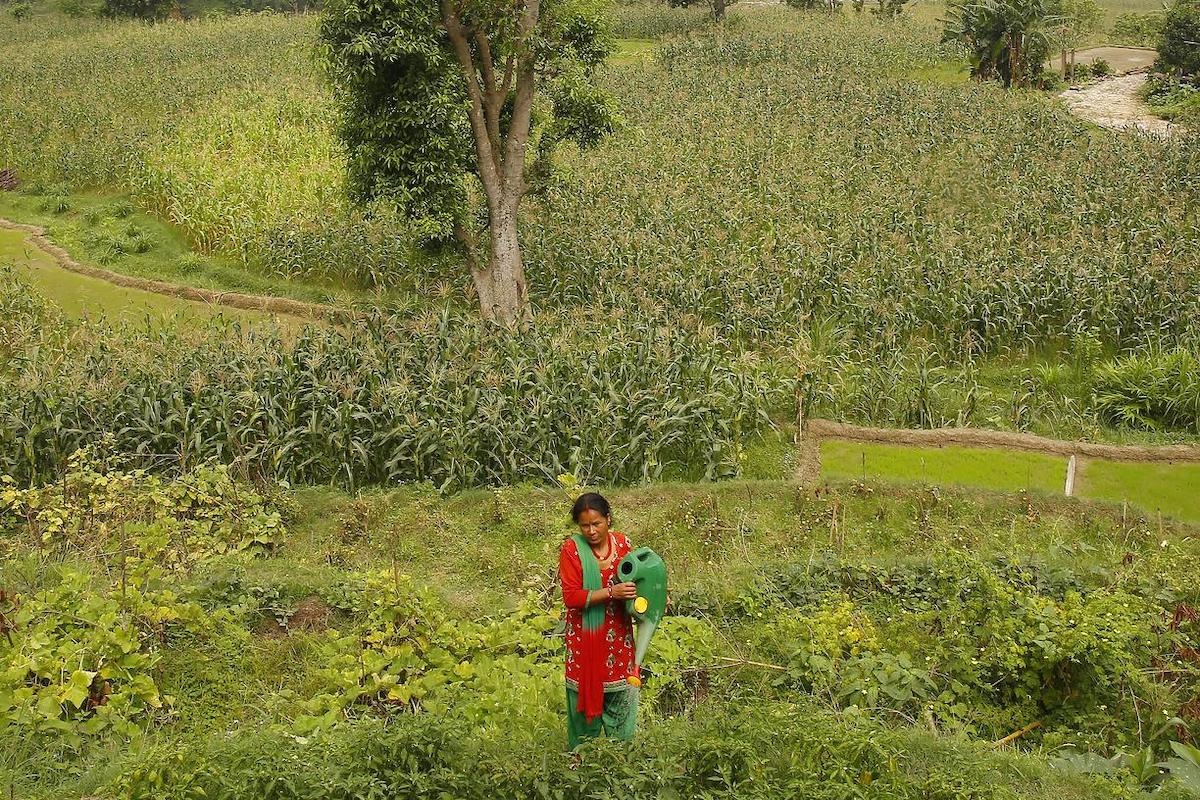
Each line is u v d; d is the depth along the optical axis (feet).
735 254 55.93
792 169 72.54
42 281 65.72
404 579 26.35
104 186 81.20
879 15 140.97
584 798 17.11
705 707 22.80
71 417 39.47
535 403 39.73
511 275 53.31
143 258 68.80
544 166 55.72
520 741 18.95
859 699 23.57
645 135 84.33
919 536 35.53
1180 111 90.58
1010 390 48.91
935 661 25.61
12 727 19.86
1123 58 118.93
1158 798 19.35
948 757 19.98
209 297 62.90
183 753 17.54
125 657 22.54
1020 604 25.90
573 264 58.29
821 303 53.98
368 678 23.44
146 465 39.17
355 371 42.06
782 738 18.89
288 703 22.93
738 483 38.47
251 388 39.78
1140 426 45.75
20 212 78.84
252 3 175.83
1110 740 23.27
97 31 139.03
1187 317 49.78
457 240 53.62
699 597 29.17
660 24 138.31
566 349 44.11
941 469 41.47
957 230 61.00
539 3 51.19
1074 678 24.56
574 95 54.03
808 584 30.04
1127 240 58.29
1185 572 30.99
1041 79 103.71
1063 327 51.24
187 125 89.71
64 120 91.25
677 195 66.13
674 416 40.14
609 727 18.58
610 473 40.19
